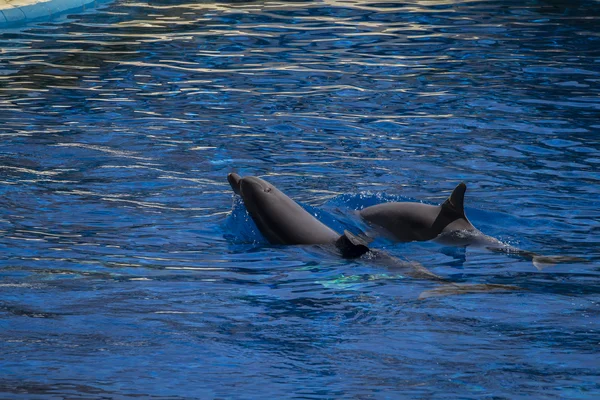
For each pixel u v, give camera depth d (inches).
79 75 1675.7
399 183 1117.7
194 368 619.8
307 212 973.8
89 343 663.1
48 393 574.2
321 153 1240.8
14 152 1214.9
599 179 1122.7
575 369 616.1
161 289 785.6
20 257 858.8
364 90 1579.7
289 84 1621.6
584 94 1541.6
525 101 1501.0
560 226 965.8
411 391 581.0
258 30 2101.4
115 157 1204.5
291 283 806.5
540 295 767.1
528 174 1145.4
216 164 1187.9
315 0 2501.2
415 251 906.1
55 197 1044.5
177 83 1625.2
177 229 958.4
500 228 962.1
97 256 869.8
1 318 709.3
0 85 1595.7
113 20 2218.3
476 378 602.2
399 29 2108.8
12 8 2208.4
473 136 1315.2
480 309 734.5
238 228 966.4
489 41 1973.4
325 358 638.5
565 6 2388.0
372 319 714.8
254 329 694.5
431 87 1598.2
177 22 2194.9
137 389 583.8
